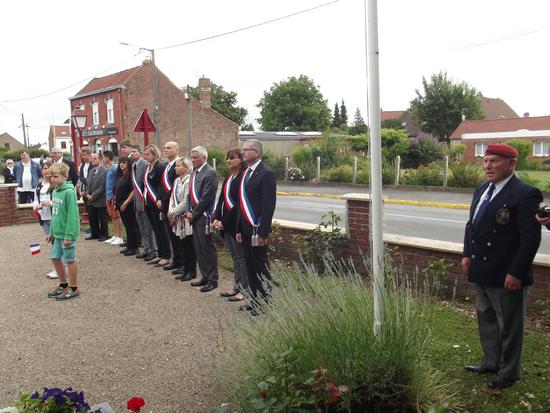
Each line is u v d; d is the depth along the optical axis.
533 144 40.19
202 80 40.75
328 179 26.59
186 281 6.98
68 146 76.94
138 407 3.04
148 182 7.74
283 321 3.52
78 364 4.45
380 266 3.45
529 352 4.27
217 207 6.22
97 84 42.41
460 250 5.56
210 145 40.66
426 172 22.56
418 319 3.56
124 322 5.45
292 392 2.99
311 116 68.06
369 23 3.37
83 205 11.92
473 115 52.56
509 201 3.57
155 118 28.17
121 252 8.76
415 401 3.25
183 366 4.35
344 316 3.47
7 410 2.98
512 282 3.47
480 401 3.54
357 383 3.20
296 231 7.53
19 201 13.94
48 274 7.42
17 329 5.31
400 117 65.38
